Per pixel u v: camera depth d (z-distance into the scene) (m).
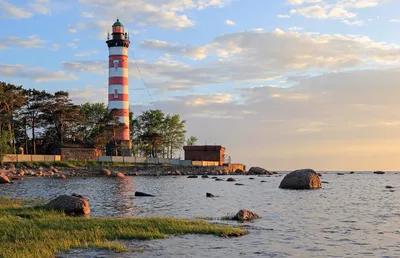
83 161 109.19
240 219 29.25
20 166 95.00
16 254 17.48
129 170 112.31
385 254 19.58
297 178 60.78
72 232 22.25
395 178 124.25
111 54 117.31
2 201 37.06
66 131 121.00
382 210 35.81
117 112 116.56
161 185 68.69
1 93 99.19
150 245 20.52
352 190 60.84
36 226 23.30
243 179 95.06
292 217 31.02
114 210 34.50
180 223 25.52
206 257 18.45
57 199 30.77
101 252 18.92
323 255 19.27
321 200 44.12
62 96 117.94
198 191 56.34
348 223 28.36
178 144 156.50
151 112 152.00
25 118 114.81
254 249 20.09
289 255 19.14
